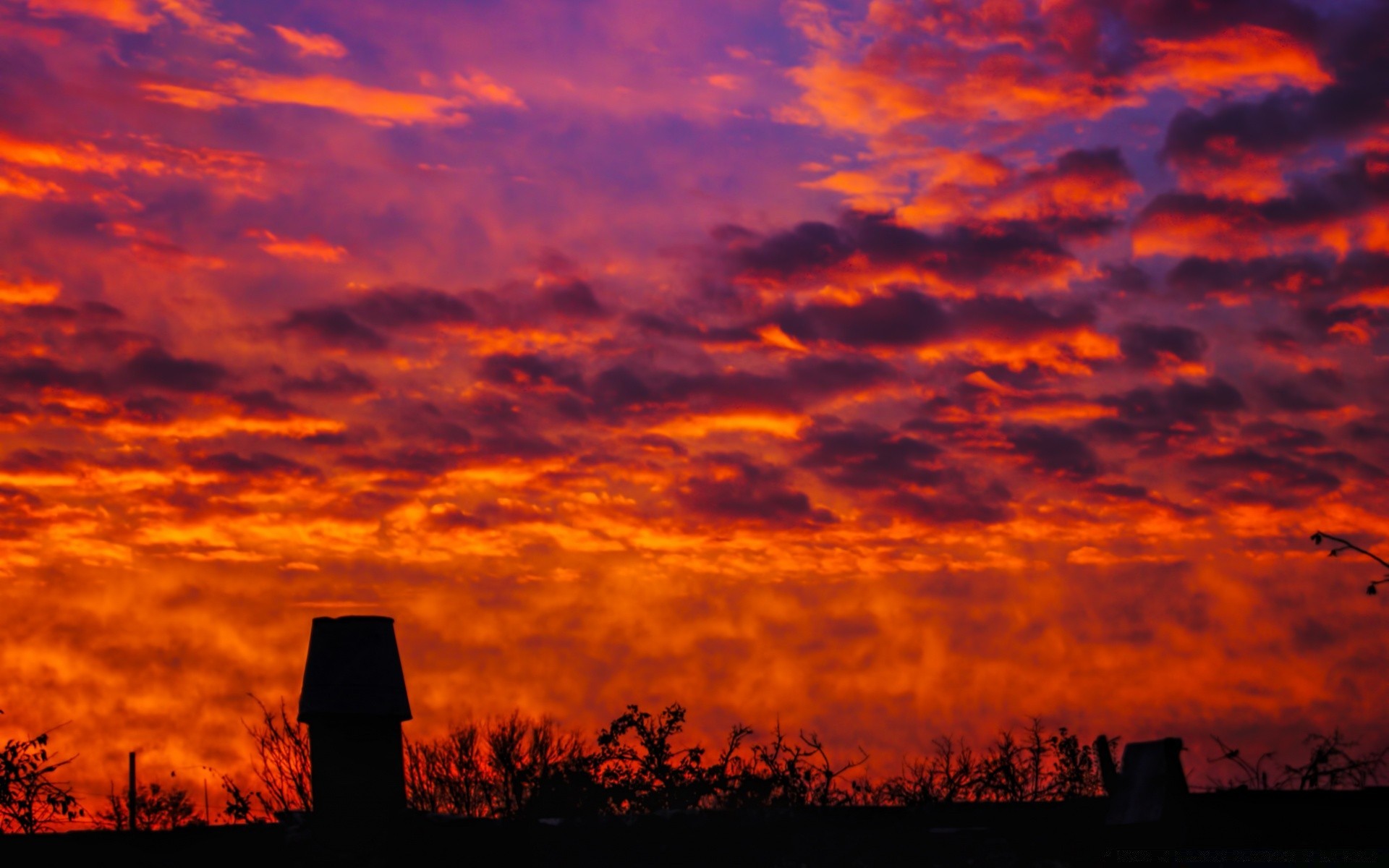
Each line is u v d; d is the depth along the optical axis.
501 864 27.94
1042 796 36.88
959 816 28.27
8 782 32.31
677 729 40.38
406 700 29.16
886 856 27.28
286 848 27.78
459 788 42.81
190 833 27.08
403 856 28.08
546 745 43.09
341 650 29.08
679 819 28.23
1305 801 22.75
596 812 39.62
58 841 26.20
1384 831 22.28
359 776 28.31
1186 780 22.81
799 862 27.55
